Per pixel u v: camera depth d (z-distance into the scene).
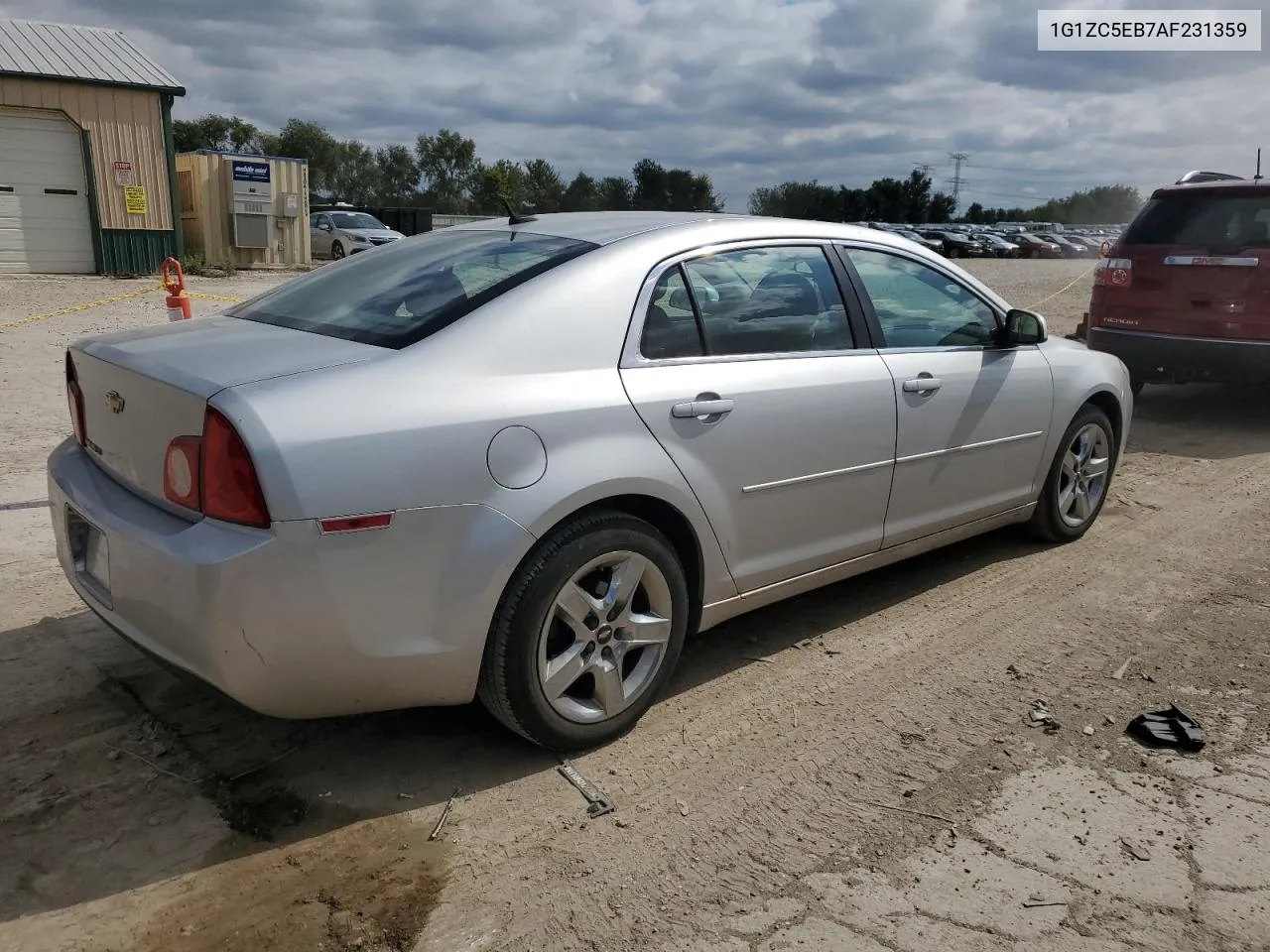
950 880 2.66
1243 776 3.16
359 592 2.66
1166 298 7.99
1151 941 2.45
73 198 17.89
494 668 2.96
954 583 4.77
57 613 4.16
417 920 2.50
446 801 2.98
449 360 2.89
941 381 4.22
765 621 4.32
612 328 3.21
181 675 2.82
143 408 2.83
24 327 11.91
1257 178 7.95
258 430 2.53
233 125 89.00
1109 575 4.88
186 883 2.61
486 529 2.82
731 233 3.69
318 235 25.98
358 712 2.86
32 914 2.48
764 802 3.00
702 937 2.45
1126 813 2.96
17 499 5.61
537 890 2.61
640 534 3.19
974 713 3.54
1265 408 9.19
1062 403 4.93
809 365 3.73
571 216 3.93
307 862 2.70
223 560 2.52
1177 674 3.85
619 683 3.24
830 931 2.47
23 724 3.32
